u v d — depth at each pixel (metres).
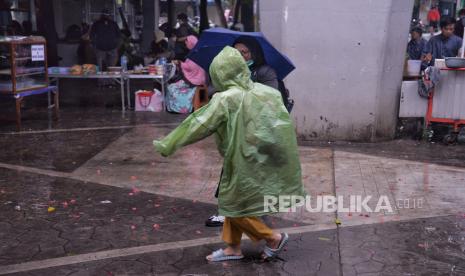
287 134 3.83
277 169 3.85
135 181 6.25
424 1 24.17
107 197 5.70
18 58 9.05
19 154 7.52
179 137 3.76
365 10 7.86
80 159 7.25
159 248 4.42
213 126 3.74
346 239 4.58
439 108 8.17
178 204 5.48
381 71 8.07
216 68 3.83
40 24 17.17
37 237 4.65
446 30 9.52
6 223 4.97
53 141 8.33
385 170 6.61
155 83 11.74
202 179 6.32
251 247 4.46
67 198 5.67
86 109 11.46
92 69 11.19
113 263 4.15
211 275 3.96
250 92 3.79
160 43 16.23
